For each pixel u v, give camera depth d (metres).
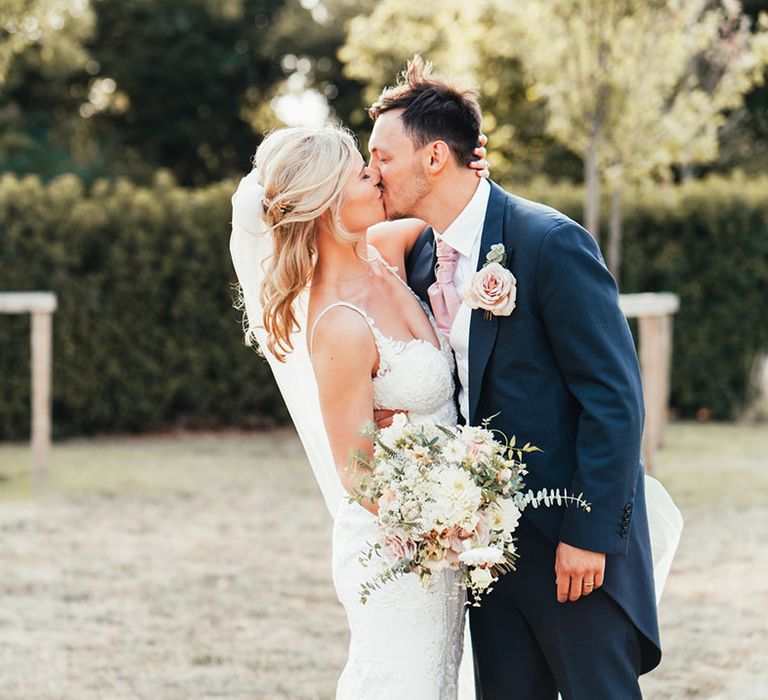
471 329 2.55
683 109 9.50
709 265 10.69
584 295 2.44
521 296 2.50
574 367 2.46
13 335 9.90
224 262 10.36
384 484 2.37
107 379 10.20
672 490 7.22
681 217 10.63
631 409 2.42
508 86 13.77
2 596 5.04
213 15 20.52
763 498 6.95
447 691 2.63
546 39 8.57
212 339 10.44
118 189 10.28
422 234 2.89
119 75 20.66
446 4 12.30
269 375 10.61
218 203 10.34
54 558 5.74
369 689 2.56
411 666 2.54
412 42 15.17
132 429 10.57
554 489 2.52
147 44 20.62
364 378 2.55
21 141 18.36
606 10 8.38
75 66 19.00
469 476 2.31
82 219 9.99
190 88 21.30
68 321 10.01
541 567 2.55
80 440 10.15
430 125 2.56
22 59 18.50
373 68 15.64
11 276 9.86
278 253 2.60
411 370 2.57
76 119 20.81
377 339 2.58
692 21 9.24
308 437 2.92
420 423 2.57
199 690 3.86
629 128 8.81
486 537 2.33
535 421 2.52
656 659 2.62
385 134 2.59
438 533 2.31
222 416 10.74
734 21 11.00
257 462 8.82
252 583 5.26
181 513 6.87
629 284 10.73
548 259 2.46
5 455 9.22
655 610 2.60
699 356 10.78
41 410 7.81
